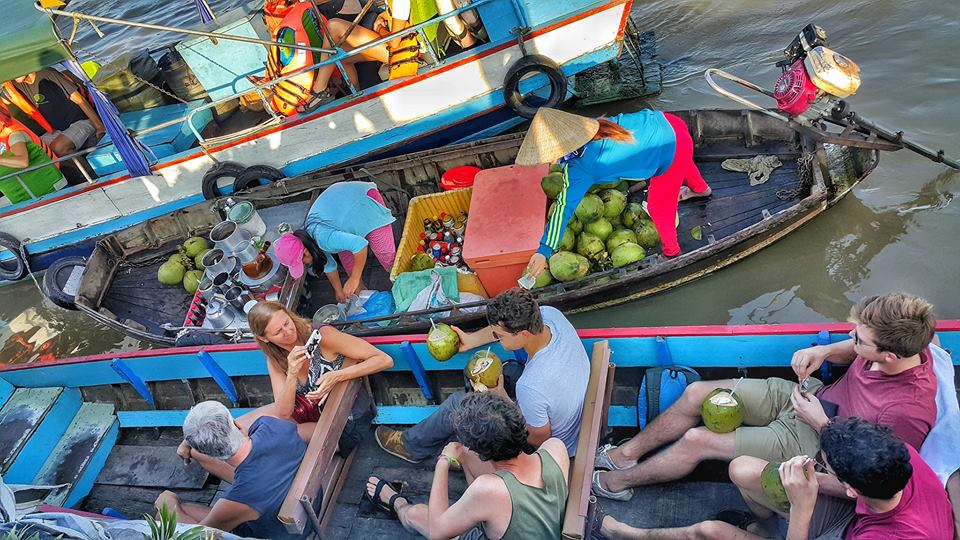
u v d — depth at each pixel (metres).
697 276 6.00
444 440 4.18
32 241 8.30
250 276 6.30
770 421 3.72
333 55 7.16
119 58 8.05
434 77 7.16
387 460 4.51
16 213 8.02
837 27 8.23
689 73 8.37
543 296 5.80
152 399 5.40
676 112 6.74
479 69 7.17
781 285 6.04
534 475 3.00
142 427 5.33
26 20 5.94
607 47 7.23
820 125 5.87
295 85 7.16
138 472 5.03
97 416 5.31
